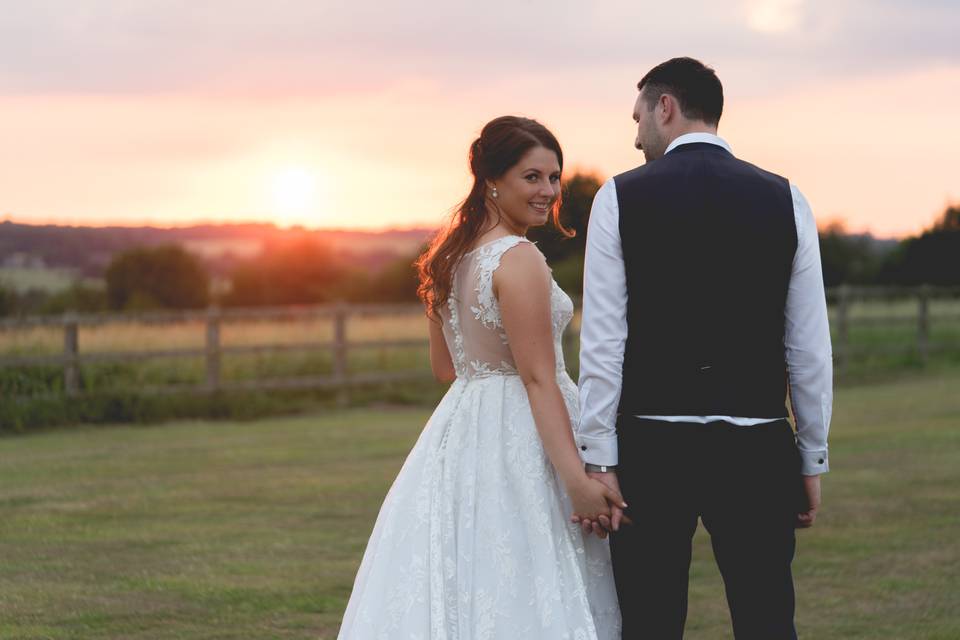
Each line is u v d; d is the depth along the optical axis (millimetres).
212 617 4449
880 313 19766
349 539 5918
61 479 8047
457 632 2789
